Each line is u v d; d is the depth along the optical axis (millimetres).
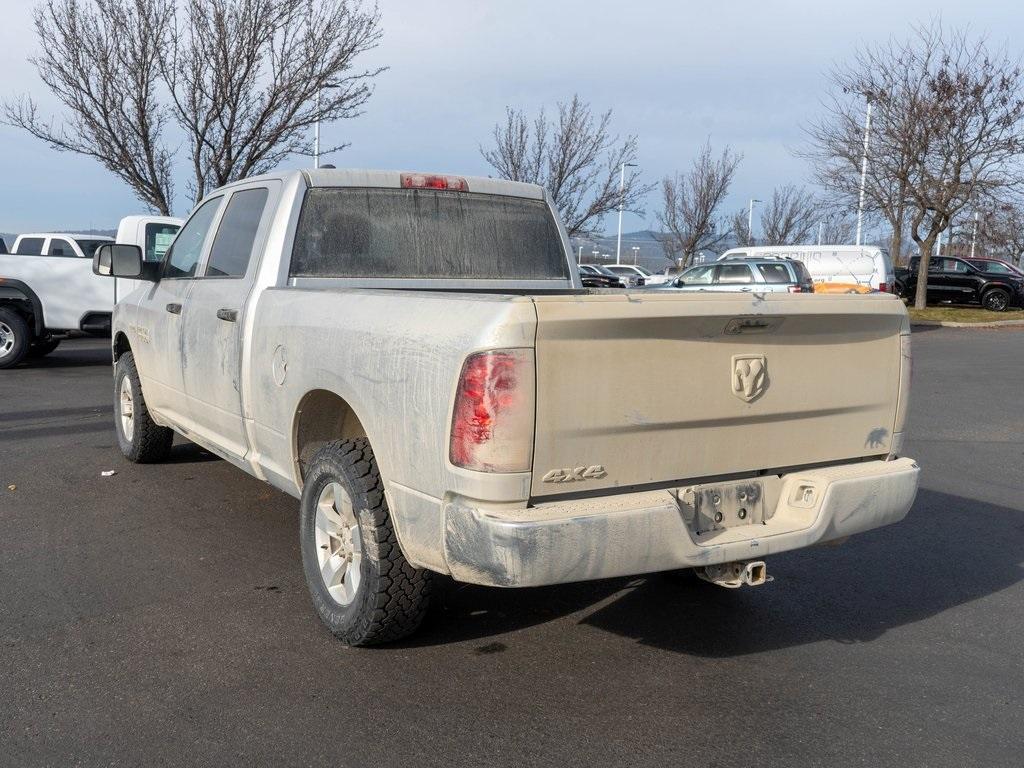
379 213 5129
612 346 3346
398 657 4008
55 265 13602
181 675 3791
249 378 4793
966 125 27938
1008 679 3955
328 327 4055
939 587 5105
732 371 3625
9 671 3799
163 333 6062
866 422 4105
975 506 6867
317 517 4230
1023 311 32594
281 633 4215
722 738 3406
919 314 29531
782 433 3842
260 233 5008
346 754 3234
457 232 5367
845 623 4555
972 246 50469
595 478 3391
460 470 3277
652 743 3359
